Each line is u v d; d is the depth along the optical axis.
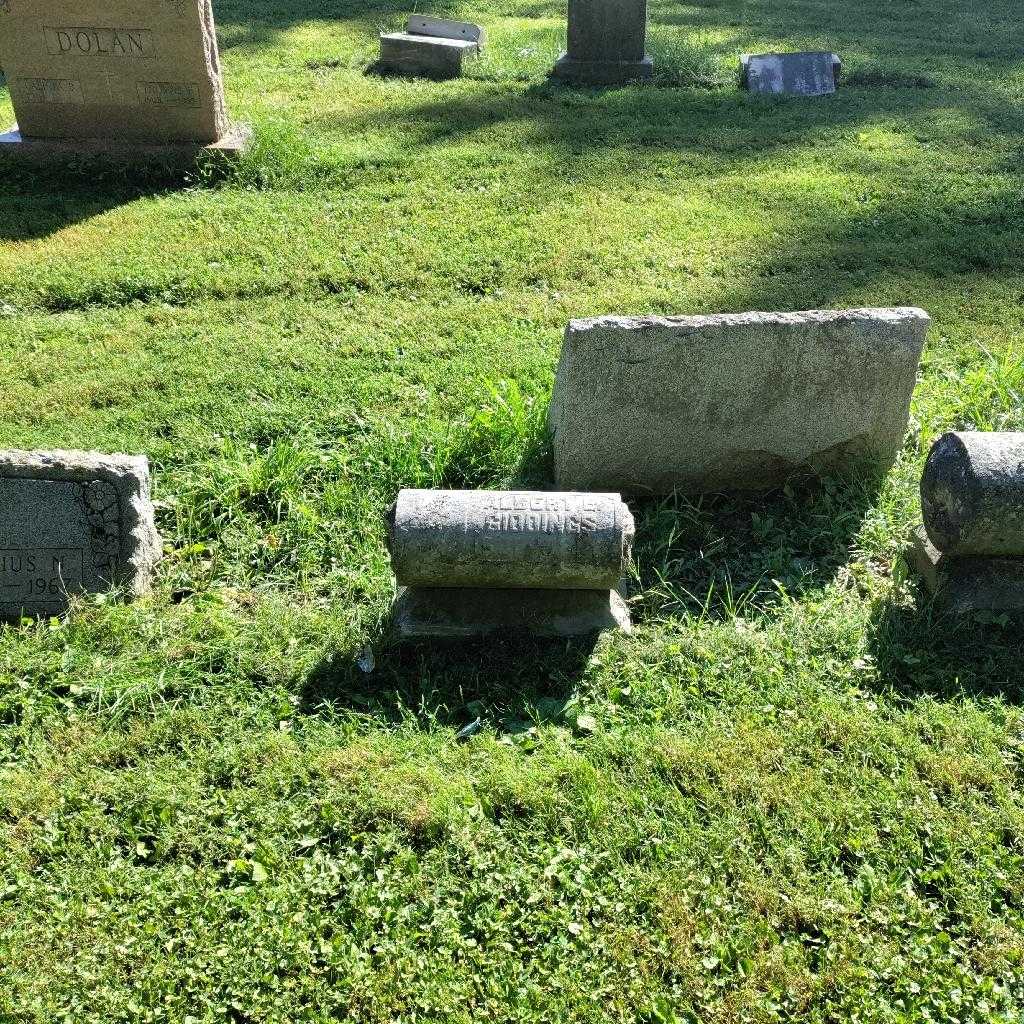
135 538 4.74
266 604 4.76
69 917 3.38
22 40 9.14
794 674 4.38
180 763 3.96
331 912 3.43
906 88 12.54
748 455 5.48
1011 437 4.58
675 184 9.59
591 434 5.34
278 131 9.91
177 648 4.45
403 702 4.28
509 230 8.56
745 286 7.68
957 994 3.15
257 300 7.47
